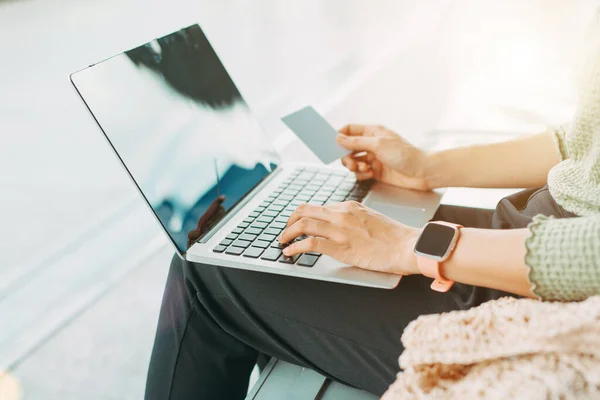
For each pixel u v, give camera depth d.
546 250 0.66
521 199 0.95
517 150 1.02
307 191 1.09
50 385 1.29
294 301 0.83
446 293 0.81
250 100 2.56
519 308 0.62
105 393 1.27
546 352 0.60
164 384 0.90
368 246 0.81
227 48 3.08
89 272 1.67
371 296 0.82
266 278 0.86
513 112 2.35
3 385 1.28
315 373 1.08
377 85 2.65
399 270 0.80
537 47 2.86
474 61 2.80
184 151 1.01
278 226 0.97
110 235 1.83
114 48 3.10
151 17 3.48
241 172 1.09
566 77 2.57
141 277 1.64
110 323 1.47
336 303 0.82
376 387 0.83
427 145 2.15
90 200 2.02
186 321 0.88
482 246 0.73
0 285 1.62
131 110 0.96
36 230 1.86
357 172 1.10
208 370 0.90
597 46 0.81
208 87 1.12
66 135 2.43
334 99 2.55
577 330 0.58
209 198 1.00
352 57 2.97
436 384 0.64
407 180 1.08
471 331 0.63
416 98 2.52
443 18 3.30
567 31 2.98
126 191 2.07
